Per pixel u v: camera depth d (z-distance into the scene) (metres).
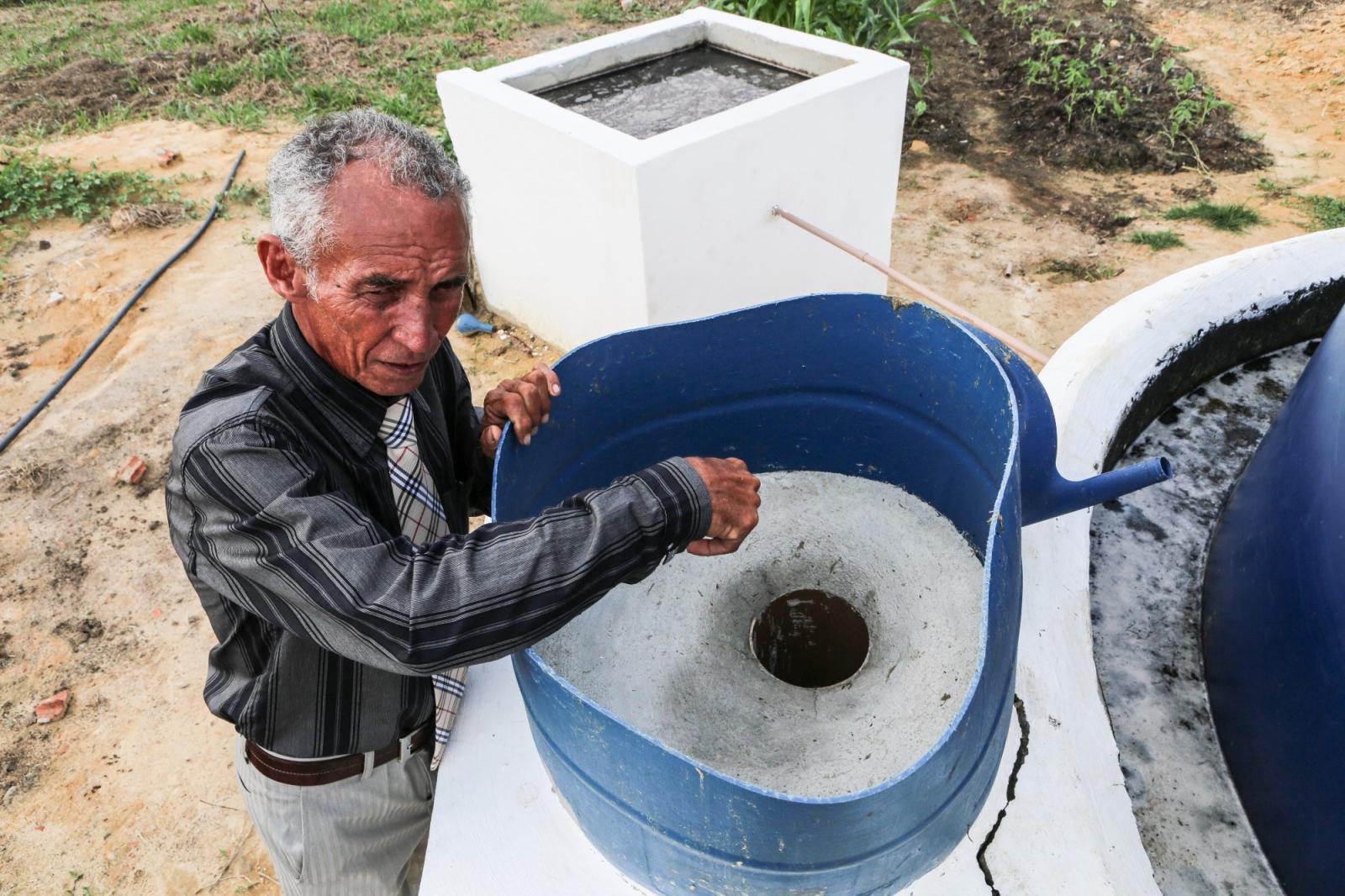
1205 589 1.72
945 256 4.70
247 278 4.79
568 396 1.38
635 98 3.70
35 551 3.39
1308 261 2.17
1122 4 7.05
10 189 5.44
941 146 5.72
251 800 1.50
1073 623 1.48
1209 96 5.69
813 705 1.38
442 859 1.27
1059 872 1.17
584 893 1.22
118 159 5.91
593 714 0.95
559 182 3.40
